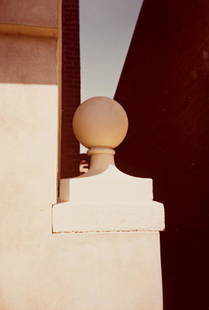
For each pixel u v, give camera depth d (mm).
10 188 1290
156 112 5551
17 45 1401
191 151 3926
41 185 1311
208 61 3471
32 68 1393
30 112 1356
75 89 4363
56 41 1434
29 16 1390
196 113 3793
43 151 1334
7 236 1257
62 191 1427
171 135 4715
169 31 4793
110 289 1309
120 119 1539
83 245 1317
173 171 4598
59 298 1256
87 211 1333
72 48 4539
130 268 1346
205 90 3551
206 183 3451
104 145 1539
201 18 3678
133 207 1386
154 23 5559
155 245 1389
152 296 1340
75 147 4121
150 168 6027
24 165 1314
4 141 1320
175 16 4543
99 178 1417
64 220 1303
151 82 5809
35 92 1375
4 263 1238
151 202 1430
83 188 1391
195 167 3779
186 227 4020
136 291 1331
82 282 1287
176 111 4504
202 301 3449
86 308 1272
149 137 6090
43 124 1355
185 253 4039
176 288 4379
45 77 1395
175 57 4535
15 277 1236
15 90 1365
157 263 1373
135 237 1380
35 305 1232
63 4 4703
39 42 1420
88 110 1524
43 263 1265
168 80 4867
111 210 1359
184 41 4203
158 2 5312
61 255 1285
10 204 1278
